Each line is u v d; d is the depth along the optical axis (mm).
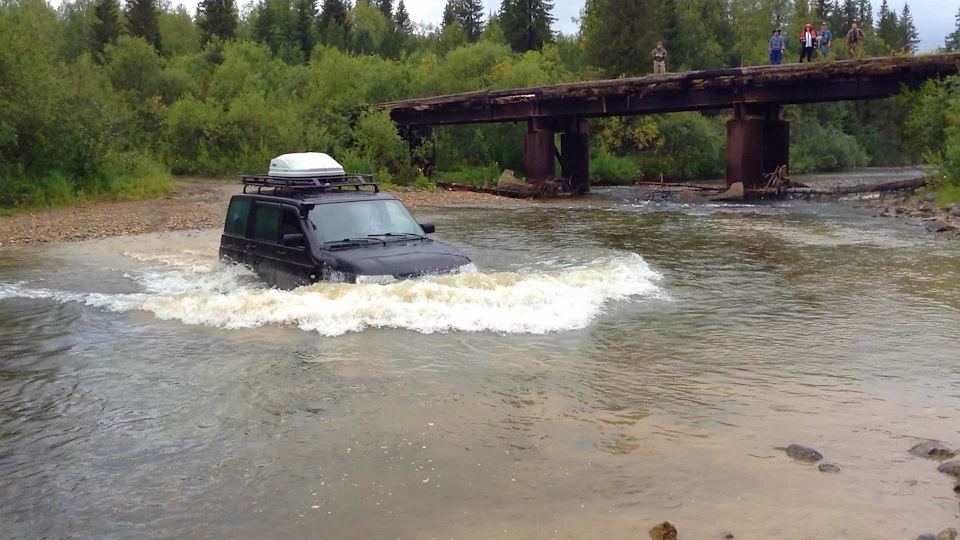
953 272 11945
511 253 13625
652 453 5016
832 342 7812
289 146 38781
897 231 17625
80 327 8445
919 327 8430
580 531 4008
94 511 4289
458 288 9055
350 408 5855
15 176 24609
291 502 4367
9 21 25406
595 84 32656
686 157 58156
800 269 12352
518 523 4098
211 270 11656
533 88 35000
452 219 21672
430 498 4398
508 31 80188
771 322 8688
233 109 39469
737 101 29984
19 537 4008
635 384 6449
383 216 10102
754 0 83938
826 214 22609
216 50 61250
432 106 38875
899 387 6359
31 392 6312
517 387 6348
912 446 5113
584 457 4953
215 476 4715
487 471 4746
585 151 38375
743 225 19562
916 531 3980
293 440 5258
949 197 22562
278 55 80750
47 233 17484
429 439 5254
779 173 31422
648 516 4168
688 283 11094
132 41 49219
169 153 39406
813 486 4520
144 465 4891
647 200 31516
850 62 26953
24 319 8844
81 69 33969
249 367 6887
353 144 39875
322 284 8898
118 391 6316
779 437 5281
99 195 26547
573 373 6742
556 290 9750
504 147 50219
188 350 7457
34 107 25281
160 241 16016
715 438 5270
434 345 7531
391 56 95125
